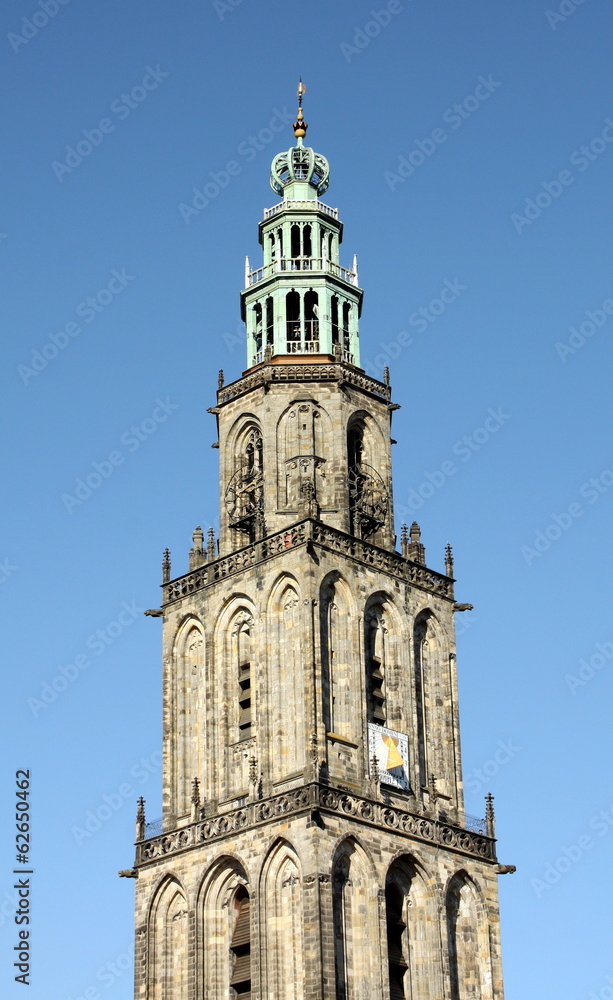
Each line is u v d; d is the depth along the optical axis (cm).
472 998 10669
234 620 11256
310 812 10125
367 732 10769
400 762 10862
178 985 10625
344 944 10138
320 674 10644
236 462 11825
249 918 10344
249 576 11162
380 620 11288
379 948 10156
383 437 11912
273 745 10638
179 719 11300
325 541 11025
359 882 10312
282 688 10762
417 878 10681
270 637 10894
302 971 9944
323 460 11550
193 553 11688
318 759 10388
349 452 11750
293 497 11412
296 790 10256
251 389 11819
